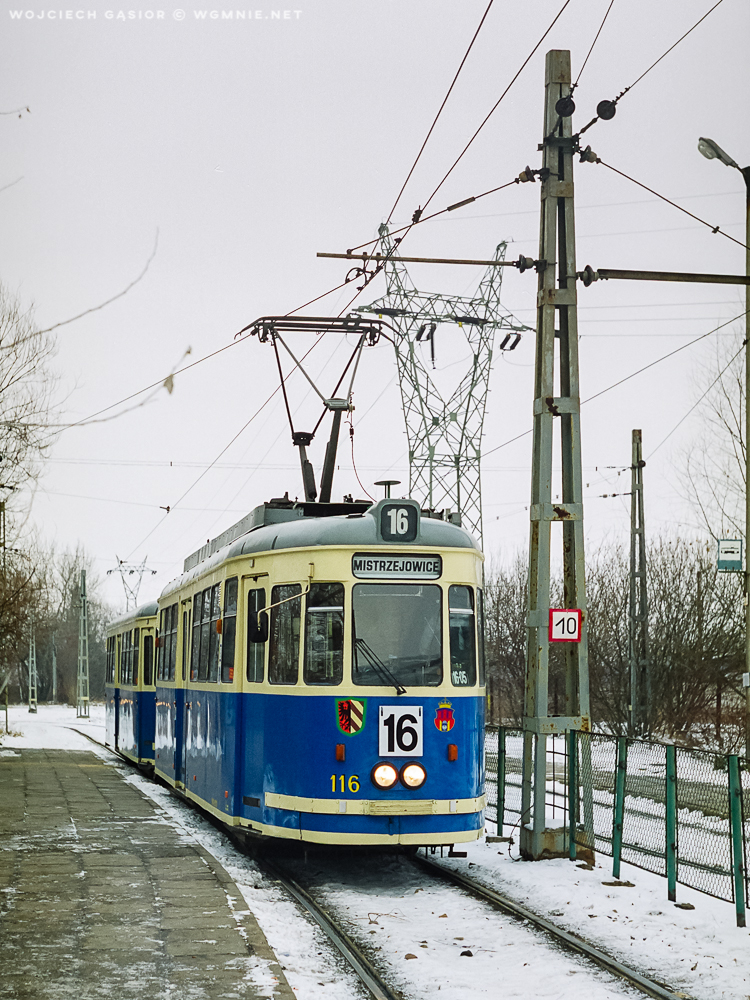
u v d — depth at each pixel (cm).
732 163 1538
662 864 998
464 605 1092
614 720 3669
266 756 1099
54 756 2758
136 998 620
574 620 1212
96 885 925
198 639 1445
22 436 592
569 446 1242
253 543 1184
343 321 1678
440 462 3016
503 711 4816
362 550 1070
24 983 645
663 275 1233
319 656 1059
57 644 9594
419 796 1030
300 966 734
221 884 935
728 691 3522
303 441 1705
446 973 738
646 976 745
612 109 1166
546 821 1203
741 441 2762
